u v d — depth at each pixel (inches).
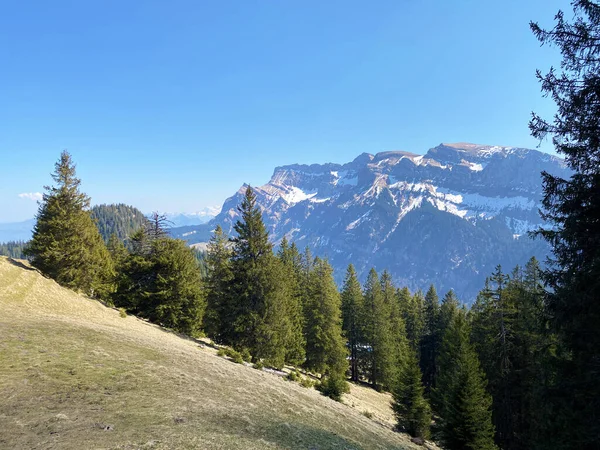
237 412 617.3
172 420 507.5
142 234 2000.5
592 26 432.1
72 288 1491.1
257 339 1534.2
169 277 1768.0
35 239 1445.6
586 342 471.8
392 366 2214.6
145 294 1747.0
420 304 3282.5
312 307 2049.7
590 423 464.4
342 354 1973.4
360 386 2229.3
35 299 1117.7
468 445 938.1
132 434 434.9
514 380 1211.2
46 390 523.5
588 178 458.6
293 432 604.7
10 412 440.1
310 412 788.6
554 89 467.8
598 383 455.2
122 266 1952.5
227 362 1122.7
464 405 984.3
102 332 917.8
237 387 792.3
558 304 478.6
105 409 502.3
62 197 1509.6
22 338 719.1
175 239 1893.5
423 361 2906.0
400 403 1286.9
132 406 532.1
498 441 1250.6
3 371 553.6
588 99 437.7
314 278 2377.0
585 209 452.1
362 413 1262.3
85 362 671.1
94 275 1646.2
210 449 437.4
